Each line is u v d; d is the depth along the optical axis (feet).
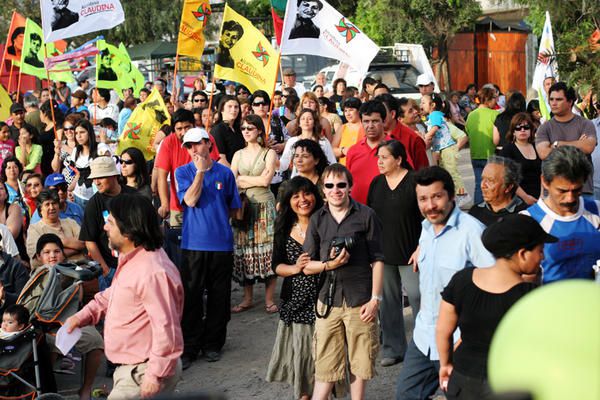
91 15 36.58
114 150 41.86
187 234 23.90
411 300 21.71
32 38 49.62
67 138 34.60
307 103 31.71
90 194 30.35
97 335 20.72
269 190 27.81
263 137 27.81
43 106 41.70
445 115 39.81
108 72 50.34
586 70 38.63
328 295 17.20
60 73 53.88
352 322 17.07
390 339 22.30
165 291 14.05
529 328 3.64
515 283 11.77
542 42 38.32
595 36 39.78
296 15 32.55
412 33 91.09
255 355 24.14
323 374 17.28
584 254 14.78
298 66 80.53
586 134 25.84
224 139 29.58
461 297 12.14
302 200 17.94
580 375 3.47
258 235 27.68
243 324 27.25
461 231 15.39
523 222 11.64
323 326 17.26
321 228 17.52
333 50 32.96
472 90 75.82
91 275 21.26
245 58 31.76
